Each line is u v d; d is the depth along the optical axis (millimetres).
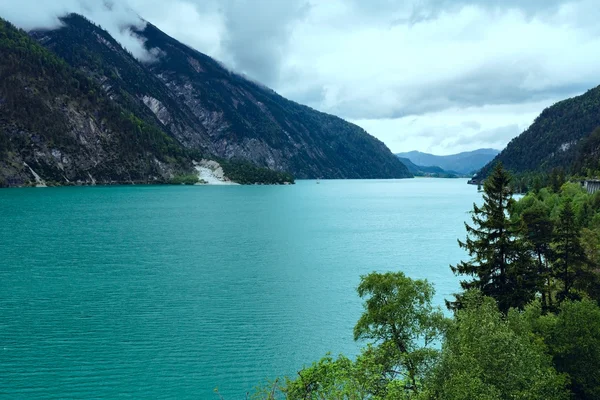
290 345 48344
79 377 40562
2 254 91188
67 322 53531
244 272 79625
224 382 40500
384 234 127812
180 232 126875
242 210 195500
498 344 25438
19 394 37531
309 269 82375
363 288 37250
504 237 40031
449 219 168750
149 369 42375
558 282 44344
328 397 26781
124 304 60594
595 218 81688
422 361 30984
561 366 29828
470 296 34312
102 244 104750
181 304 61062
